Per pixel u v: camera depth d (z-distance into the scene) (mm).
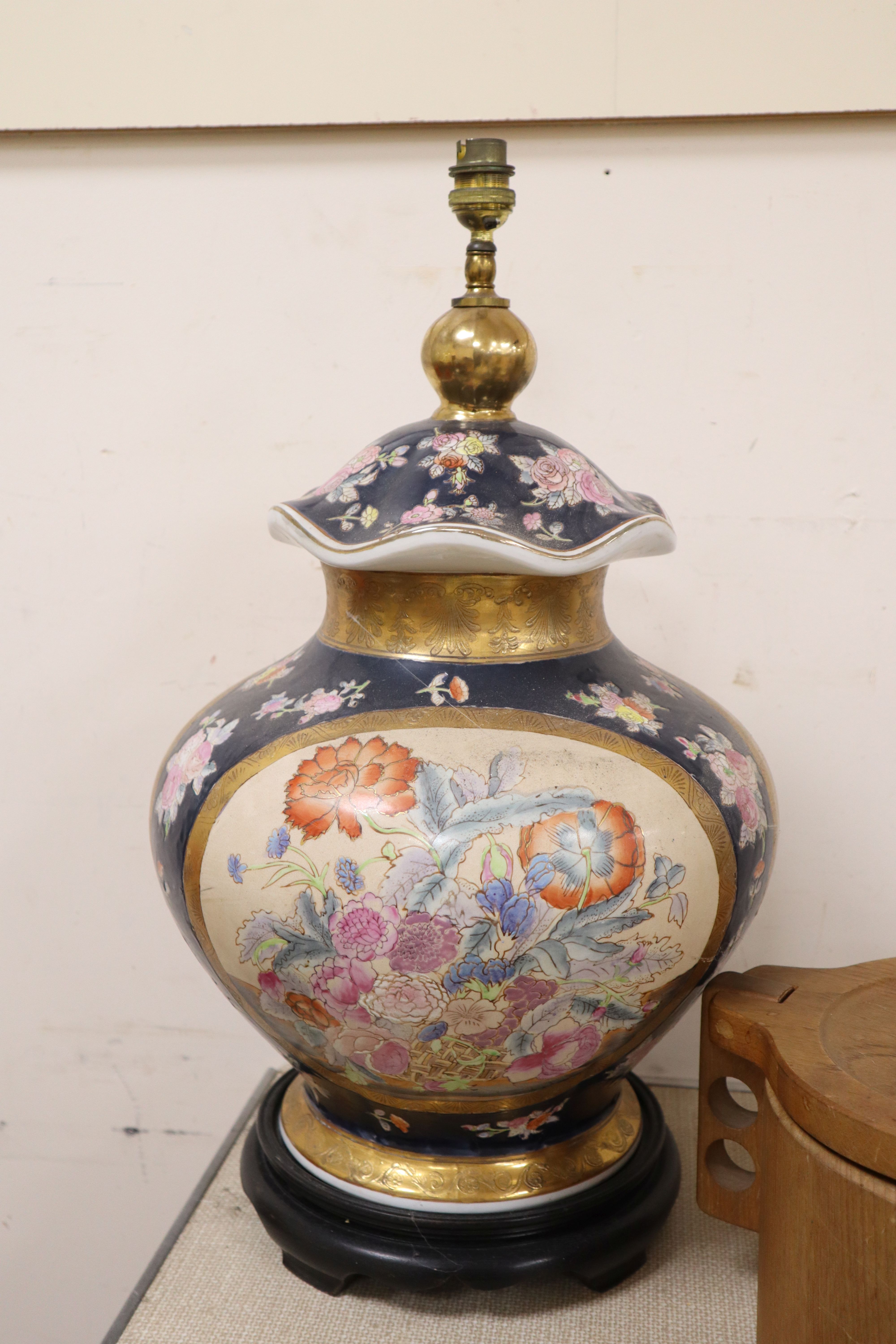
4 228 1020
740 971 1078
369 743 640
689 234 965
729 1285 759
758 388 984
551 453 686
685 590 1027
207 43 945
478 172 696
